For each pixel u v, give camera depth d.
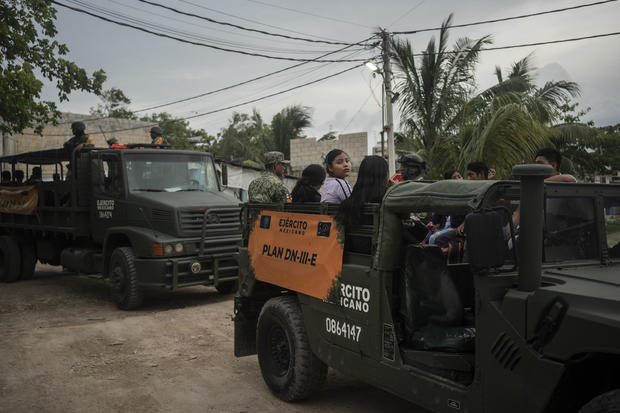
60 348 6.23
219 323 7.38
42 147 24.83
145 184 8.91
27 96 12.73
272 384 4.58
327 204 3.95
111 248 9.06
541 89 16.30
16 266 11.20
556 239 3.10
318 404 4.40
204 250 8.41
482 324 2.76
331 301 3.86
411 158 5.71
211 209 8.57
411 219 3.78
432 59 15.05
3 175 11.95
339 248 3.80
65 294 9.90
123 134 27.27
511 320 2.61
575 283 2.62
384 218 3.44
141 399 4.62
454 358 3.10
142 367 5.51
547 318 2.44
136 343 6.43
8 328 7.24
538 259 2.60
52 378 5.20
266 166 6.70
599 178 20.70
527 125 10.48
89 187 9.41
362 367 3.62
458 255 3.93
